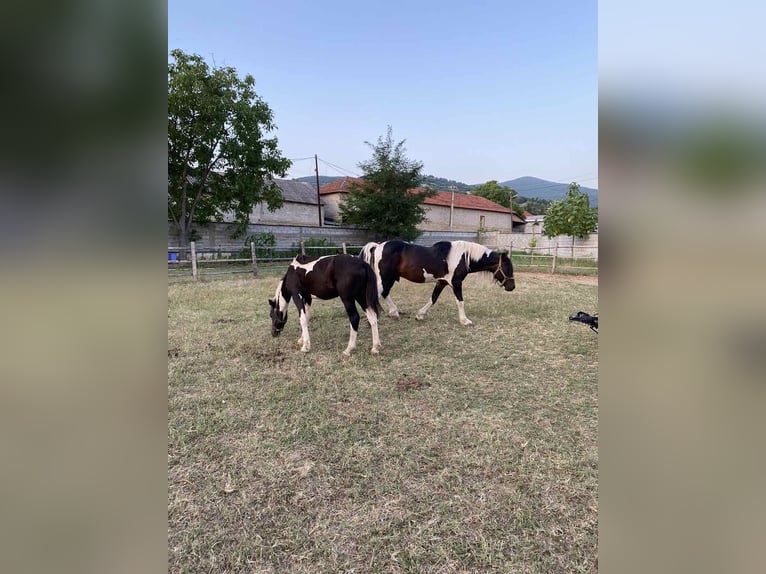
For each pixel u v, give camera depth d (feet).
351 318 12.25
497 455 7.00
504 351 12.76
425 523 5.44
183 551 5.00
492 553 4.94
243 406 8.88
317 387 9.93
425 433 7.75
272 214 65.92
